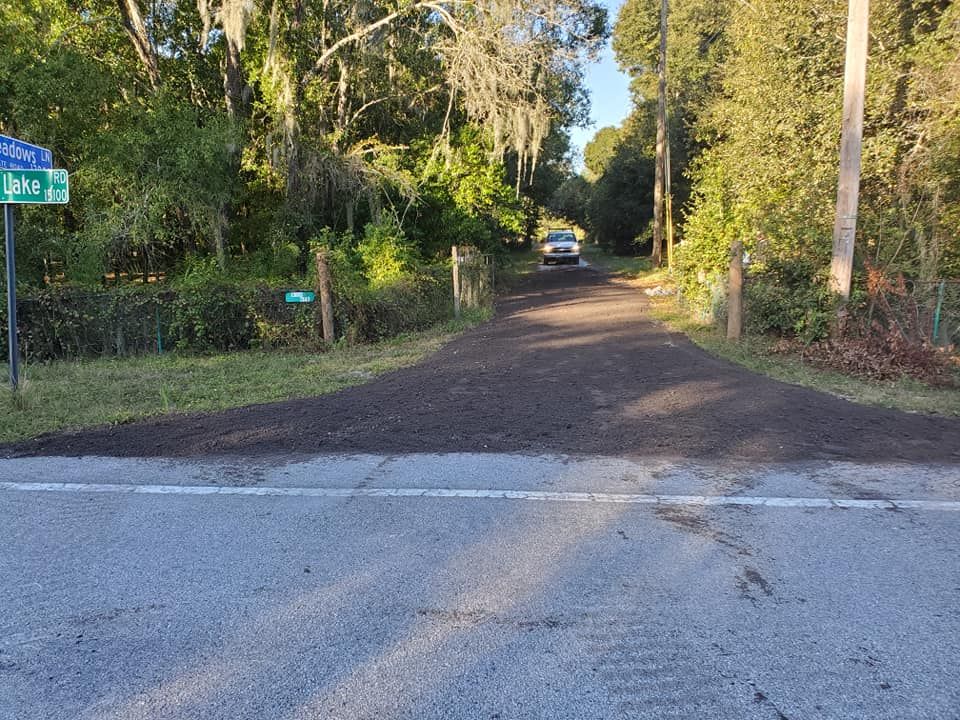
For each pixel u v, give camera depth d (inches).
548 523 175.9
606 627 127.6
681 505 187.6
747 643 121.7
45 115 526.9
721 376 356.5
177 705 106.9
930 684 110.1
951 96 456.1
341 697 108.4
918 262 446.6
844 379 354.0
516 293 930.7
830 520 176.6
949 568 149.9
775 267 484.7
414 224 865.5
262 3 687.1
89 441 253.6
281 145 680.4
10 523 179.0
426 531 171.5
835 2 564.4
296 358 443.8
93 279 540.7
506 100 735.1
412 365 411.5
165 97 647.1
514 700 107.0
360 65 769.6
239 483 208.2
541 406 299.3
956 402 302.8
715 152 796.6
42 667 117.1
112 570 152.4
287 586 144.7
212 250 718.5
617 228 1845.5
